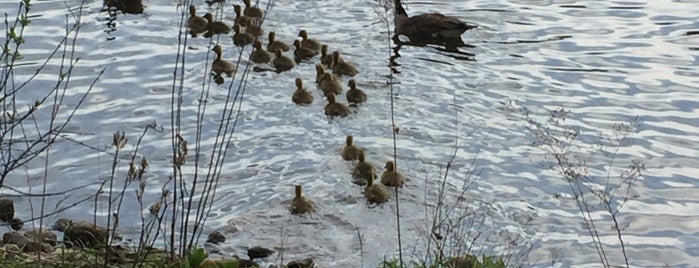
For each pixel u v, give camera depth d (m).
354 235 16.31
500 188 17.72
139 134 19.39
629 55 23.45
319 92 21.58
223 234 16.19
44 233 15.18
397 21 24.78
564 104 21.00
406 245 15.87
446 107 20.84
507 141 19.41
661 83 22.00
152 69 22.30
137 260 12.55
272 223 16.61
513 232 16.31
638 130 19.86
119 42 23.66
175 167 14.13
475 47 24.06
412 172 18.25
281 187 17.77
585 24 25.39
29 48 23.02
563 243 16.06
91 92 21.03
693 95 21.44
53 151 18.58
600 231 16.42
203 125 19.81
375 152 19.08
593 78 22.27
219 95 21.22
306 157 18.84
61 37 23.75
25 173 17.83
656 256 15.80
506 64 23.03
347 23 25.28
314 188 17.73
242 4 26.88
